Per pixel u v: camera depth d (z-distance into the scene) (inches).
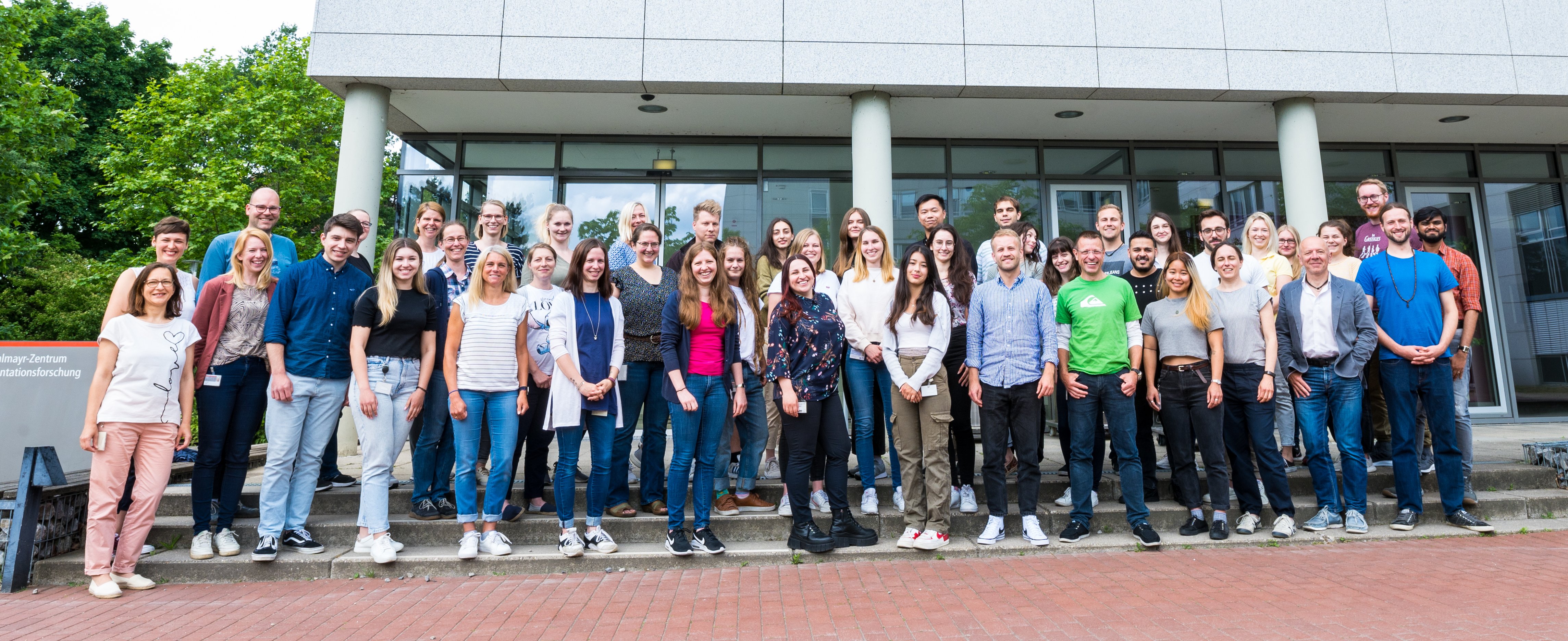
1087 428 171.6
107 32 946.1
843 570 156.7
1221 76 280.4
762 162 333.7
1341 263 203.6
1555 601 126.1
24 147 641.6
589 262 160.1
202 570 155.7
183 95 783.7
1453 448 180.7
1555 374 352.2
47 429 171.5
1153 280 191.8
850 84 274.1
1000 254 170.4
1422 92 283.3
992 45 277.9
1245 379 175.3
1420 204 358.3
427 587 149.9
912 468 167.5
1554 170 362.9
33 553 155.2
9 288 707.4
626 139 331.3
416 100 287.7
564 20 269.1
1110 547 168.9
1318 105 301.4
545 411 180.1
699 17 272.8
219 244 179.8
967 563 160.4
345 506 187.3
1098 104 299.0
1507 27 288.0
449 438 179.6
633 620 127.4
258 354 163.6
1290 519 173.2
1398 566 149.9
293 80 798.5
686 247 199.9
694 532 165.9
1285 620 119.4
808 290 164.4
